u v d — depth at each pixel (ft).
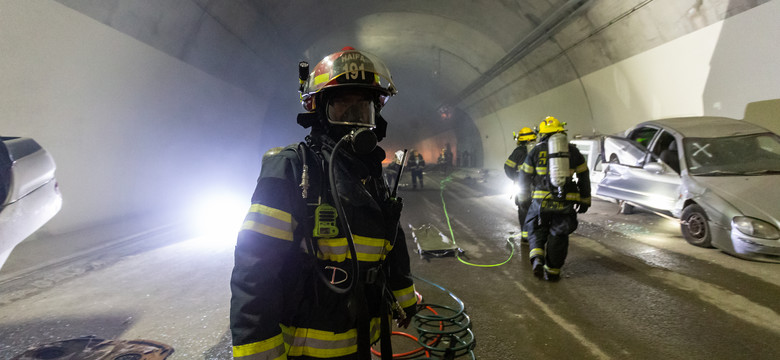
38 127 20.66
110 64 23.82
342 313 3.90
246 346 3.40
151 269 16.94
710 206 16.61
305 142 4.42
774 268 14.14
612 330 10.04
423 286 13.88
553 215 13.47
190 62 32.58
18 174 7.43
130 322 11.38
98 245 20.38
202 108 37.29
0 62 17.84
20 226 7.57
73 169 23.39
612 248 17.80
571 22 35.76
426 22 55.36
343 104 4.47
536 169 13.92
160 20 26.43
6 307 12.75
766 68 22.48
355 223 4.00
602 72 38.04
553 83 47.91
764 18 21.95
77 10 20.25
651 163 21.15
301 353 3.92
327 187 4.00
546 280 13.97
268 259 3.60
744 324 10.07
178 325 11.09
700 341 9.33
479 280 14.29
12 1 17.29
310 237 3.86
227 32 35.73
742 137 19.22
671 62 29.43
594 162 28.40
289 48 51.39
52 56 20.01
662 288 12.76
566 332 10.03
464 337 9.89
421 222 26.16
